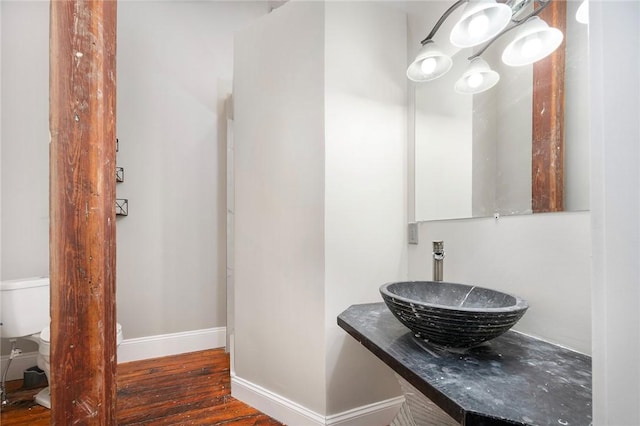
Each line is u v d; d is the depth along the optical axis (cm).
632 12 34
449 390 71
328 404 152
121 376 221
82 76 113
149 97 261
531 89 111
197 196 276
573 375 79
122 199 250
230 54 290
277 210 175
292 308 166
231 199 273
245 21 297
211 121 282
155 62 263
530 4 112
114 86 128
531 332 108
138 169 256
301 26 166
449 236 147
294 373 165
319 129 157
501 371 81
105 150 120
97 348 115
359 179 162
